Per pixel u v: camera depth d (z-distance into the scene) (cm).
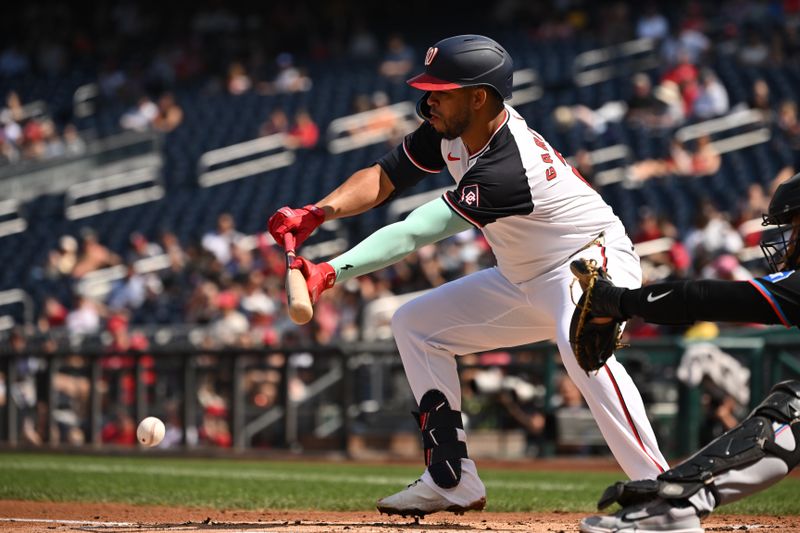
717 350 3625
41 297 5869
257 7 10744
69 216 7206
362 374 4222
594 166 6144
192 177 7412
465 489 1541
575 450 3847
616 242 1458
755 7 8119
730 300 1136
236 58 9719
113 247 6650
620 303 1185
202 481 2600
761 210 4697
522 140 1412
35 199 7344
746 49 7262
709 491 1191
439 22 10350
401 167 1573
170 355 4200
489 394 3944
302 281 1388
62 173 7656
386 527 1494
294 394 4109
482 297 1534
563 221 1420
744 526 1534
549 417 3809
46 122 8425
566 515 1788
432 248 5009
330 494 2209
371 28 10462
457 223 1508
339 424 4028
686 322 1161
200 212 6838
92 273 5981
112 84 9175
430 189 6141
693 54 7400
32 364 4416
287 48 10131
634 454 1352
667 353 3694
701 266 4134
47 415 4369
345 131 7406
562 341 1401
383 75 8506
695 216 4781
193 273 5600
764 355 3569
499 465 3609
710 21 8250
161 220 6850
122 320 4747
